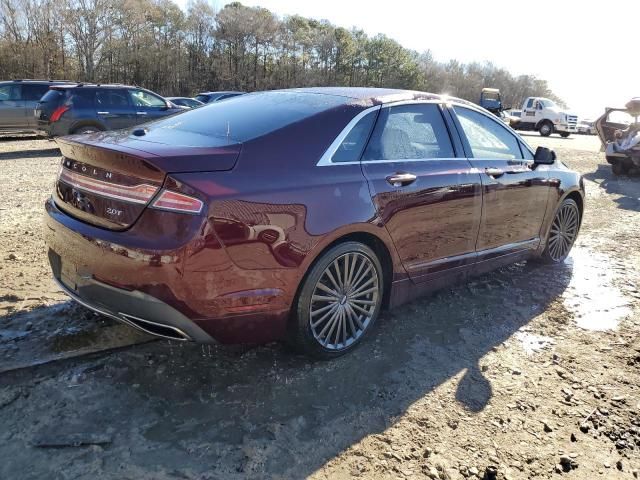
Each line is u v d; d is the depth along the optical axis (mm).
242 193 2615
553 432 2658
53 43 50062
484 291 4465
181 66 61031
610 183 11211
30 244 5059
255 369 3049
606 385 3105
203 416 2607
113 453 2326
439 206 3600
